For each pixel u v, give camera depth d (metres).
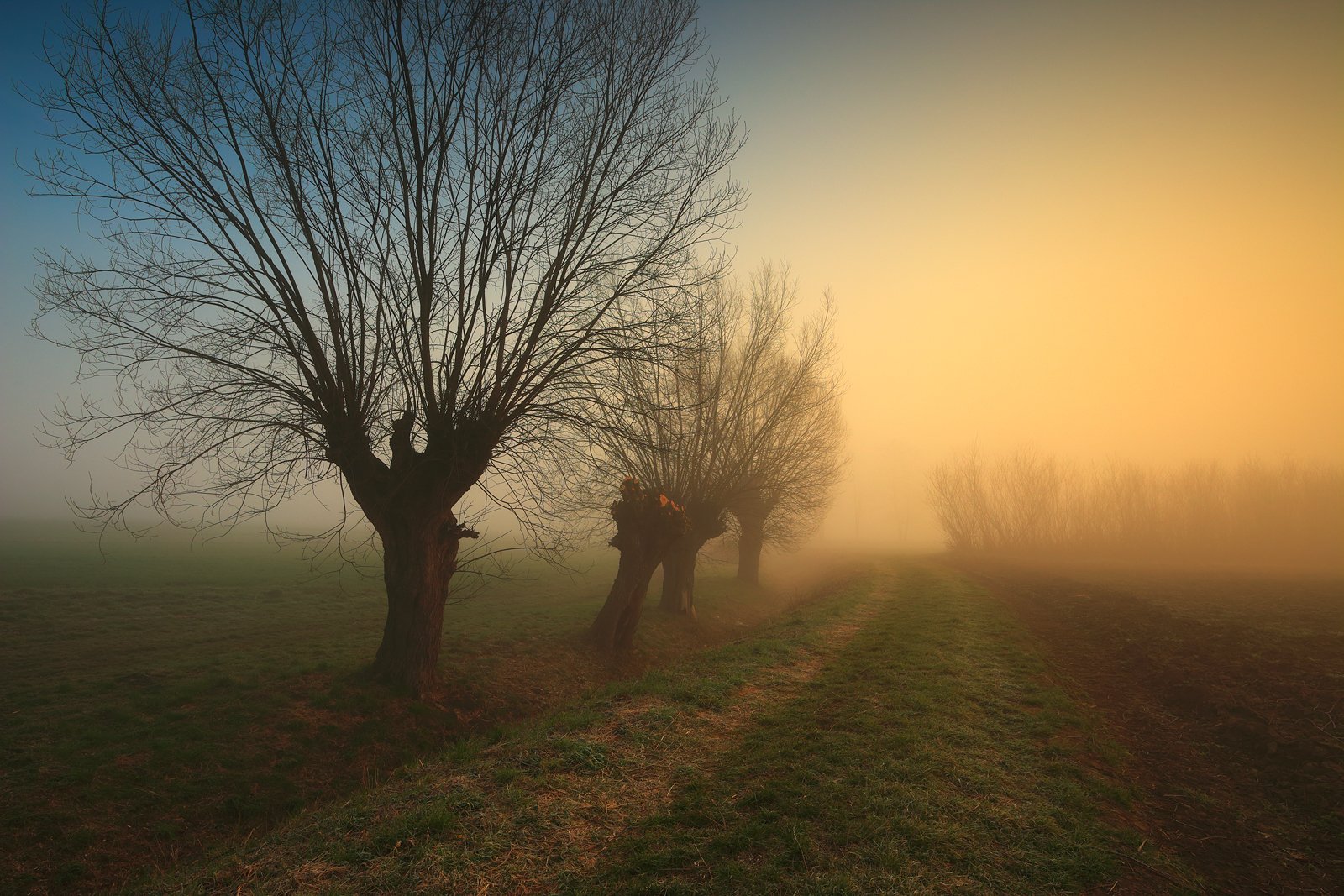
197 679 13.13
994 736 8.13
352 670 13.70
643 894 4.59
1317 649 12.31
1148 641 13.97
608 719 9.09
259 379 11.62
